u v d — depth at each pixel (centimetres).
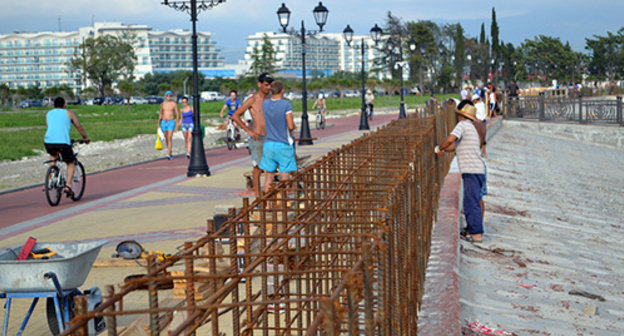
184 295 572
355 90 12619
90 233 948
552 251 1059
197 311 248
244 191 1279
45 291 488
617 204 1673
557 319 712
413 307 452
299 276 406
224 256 325
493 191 1656
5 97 9200
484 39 11506
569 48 10988
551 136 3312
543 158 2531
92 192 1431
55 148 1248
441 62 12706
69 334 209
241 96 11769
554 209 1508
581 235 1241
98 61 11694
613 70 10462
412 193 490
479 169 995
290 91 12506
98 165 2092
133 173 1775
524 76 11431
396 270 388
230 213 402
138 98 12194
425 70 12700
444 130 1437
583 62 10800
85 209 1188
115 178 1672
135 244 707
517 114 3619
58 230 991
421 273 553
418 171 587
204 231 913
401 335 376
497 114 3581
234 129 2406
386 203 420
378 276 309
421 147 648
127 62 12125
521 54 11494
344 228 493
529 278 869
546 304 764
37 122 4944
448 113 1603
